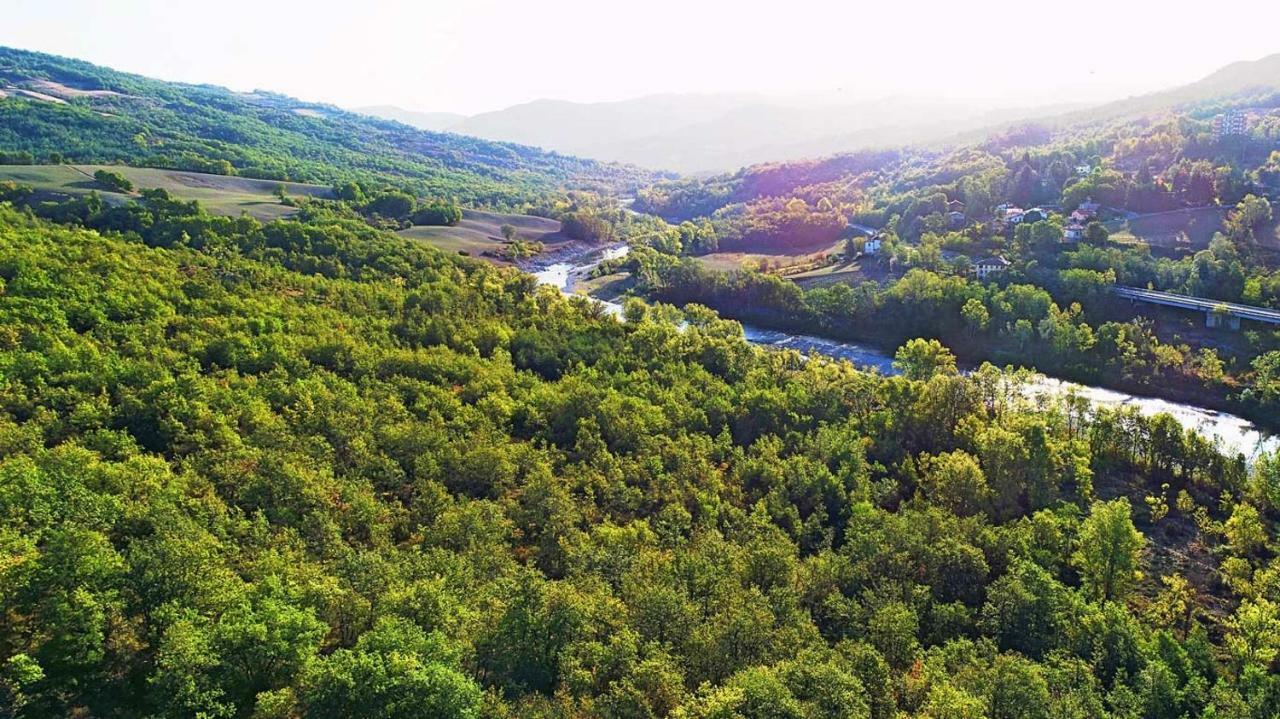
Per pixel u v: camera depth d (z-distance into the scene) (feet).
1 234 418.72
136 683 153.99
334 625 174.81
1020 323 572.51
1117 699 195.93
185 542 176.45
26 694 144.25
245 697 150.20
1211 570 304.50
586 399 362.12
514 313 536.01
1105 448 389.19
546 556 245.24
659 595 192.34
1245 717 194.08
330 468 262.88
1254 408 472.44
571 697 161.27
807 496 317.22
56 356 298.35
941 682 180.14
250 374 340.59
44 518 183.01
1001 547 271.49
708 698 153.99
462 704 140.77
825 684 163.43
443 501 257.14
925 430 394.93
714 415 383.45
